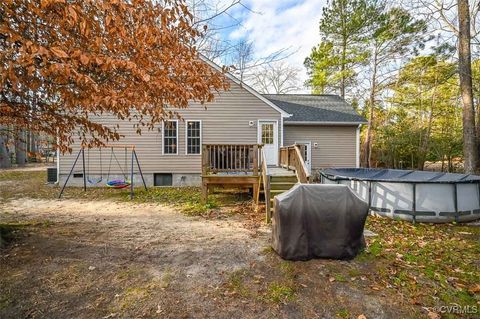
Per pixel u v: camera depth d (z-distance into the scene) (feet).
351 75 64.59
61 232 16.42
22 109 12.19
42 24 8.77
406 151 55.98
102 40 9.02
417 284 10.91
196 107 38.40
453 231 18.66
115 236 16.05
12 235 15.12
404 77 51.98
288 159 29.48
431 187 20.88
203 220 20.30
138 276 11.26
